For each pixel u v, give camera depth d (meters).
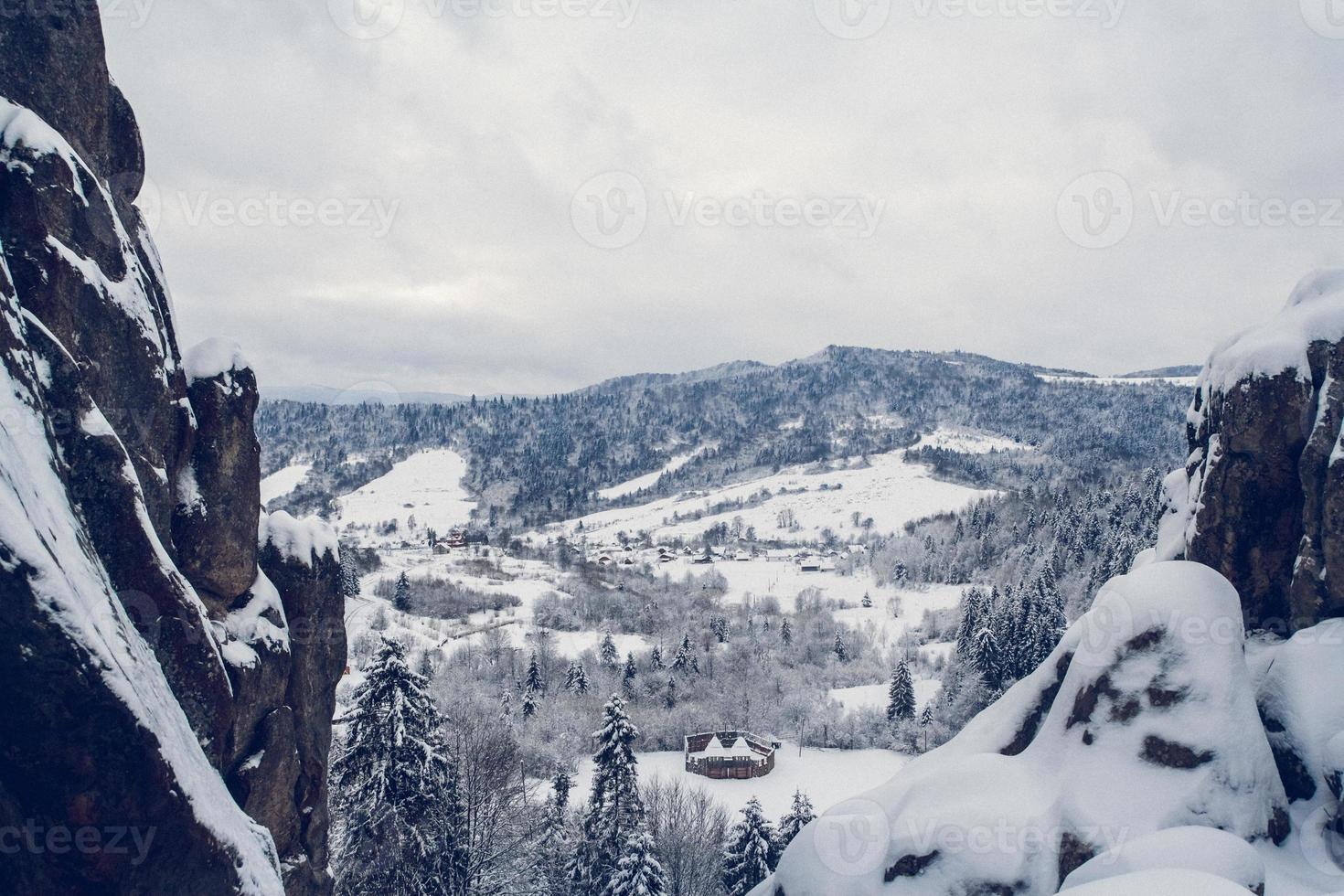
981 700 89.25
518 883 41.38
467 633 121.19
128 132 15.52
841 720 96.38
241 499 16.75
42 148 12.17
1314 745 17.75
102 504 12.17
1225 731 17.22
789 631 131.50
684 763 88.75
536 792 65.00
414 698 32.50
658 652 112.56
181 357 16.09
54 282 12.12
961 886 17.73
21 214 11.80
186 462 15.62
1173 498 25.80
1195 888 12.48
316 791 19.22
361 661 86.06
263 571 18.62
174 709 12.08
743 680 108.44
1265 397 20.06
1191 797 16.88
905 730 92.38
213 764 14.59
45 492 10.64
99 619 10.62
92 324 13.02
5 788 9.66
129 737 10.31
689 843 48.94
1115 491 147.75
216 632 15.91
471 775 37.66
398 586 136.38
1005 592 114.88
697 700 103.44
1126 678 18.44
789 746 94.50
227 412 16.36
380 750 31.09
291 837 18.16
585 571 195.62
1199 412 24.19
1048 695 21.45
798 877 19.89
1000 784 19.12
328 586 20.17
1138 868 15.02
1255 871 14.73
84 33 13.98
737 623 145.25
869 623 137.50
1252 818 16.66
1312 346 19.97
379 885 30.31
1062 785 18.20
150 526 13.03
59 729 9.74
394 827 30.42
